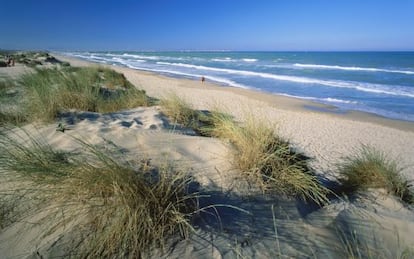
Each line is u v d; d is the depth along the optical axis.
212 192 2.50
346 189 3.53
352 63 46.00
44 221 1.98
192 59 71.19
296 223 2.41
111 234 1.83
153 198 2.08
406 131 8.70
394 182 3.40
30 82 6.63
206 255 1.83
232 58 75.75
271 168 3.03
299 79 23.86
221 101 12.88
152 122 4.99
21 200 2.18
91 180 2.11
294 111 11.41
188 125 5.33
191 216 2.13
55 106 4.81
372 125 9.38
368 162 3.76
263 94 15.73
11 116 4.64
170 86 18.11
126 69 33.28
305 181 2.93
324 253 2.11
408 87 18.36
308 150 6.43
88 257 1.72
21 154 2.61
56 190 2.15
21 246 1.80
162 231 1.93
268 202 2.57
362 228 2.59
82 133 3.74
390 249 2.38
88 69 12.78
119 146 3.24
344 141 7.45
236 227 2.16
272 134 3.75
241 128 3.78
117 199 2.03
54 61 33.28
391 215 2.88
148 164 2.74
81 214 2.00
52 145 3.30
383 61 49.81
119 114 5.50
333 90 17.73
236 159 3.08
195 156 3.21
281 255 1.98
